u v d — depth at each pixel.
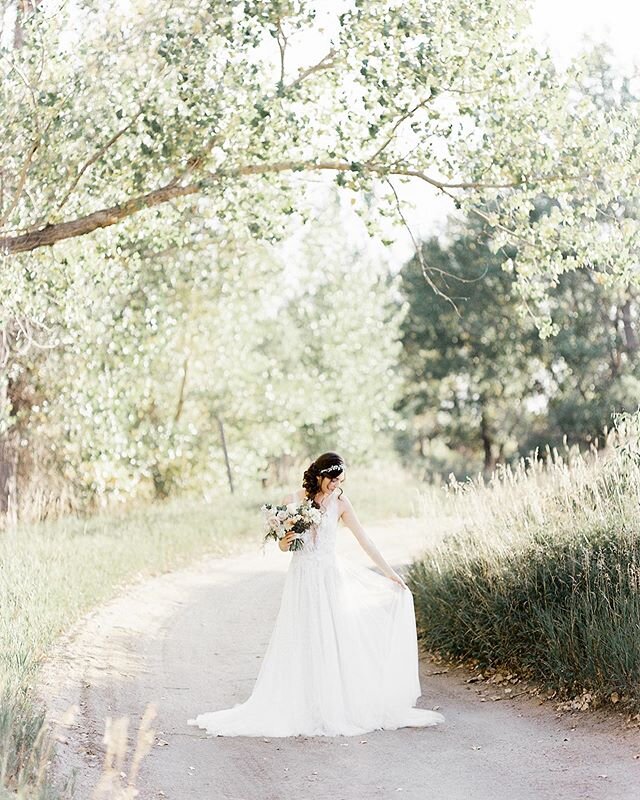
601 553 8.11
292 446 31.28
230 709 7.50
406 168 11.16
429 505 11.63
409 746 6.79
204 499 24.94
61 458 19.02
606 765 6.05
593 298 30.31
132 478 20.72
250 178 11.98
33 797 4.76
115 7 11.10
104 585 12.40
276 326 30.83
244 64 10.66
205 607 12.62
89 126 11.07
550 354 33.06
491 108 11.01
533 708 7.57
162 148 10.83
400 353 39.16
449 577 9.99
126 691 8.09
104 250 12.38
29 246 11.23
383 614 7.70
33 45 10.91
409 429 43.50
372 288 33.41
